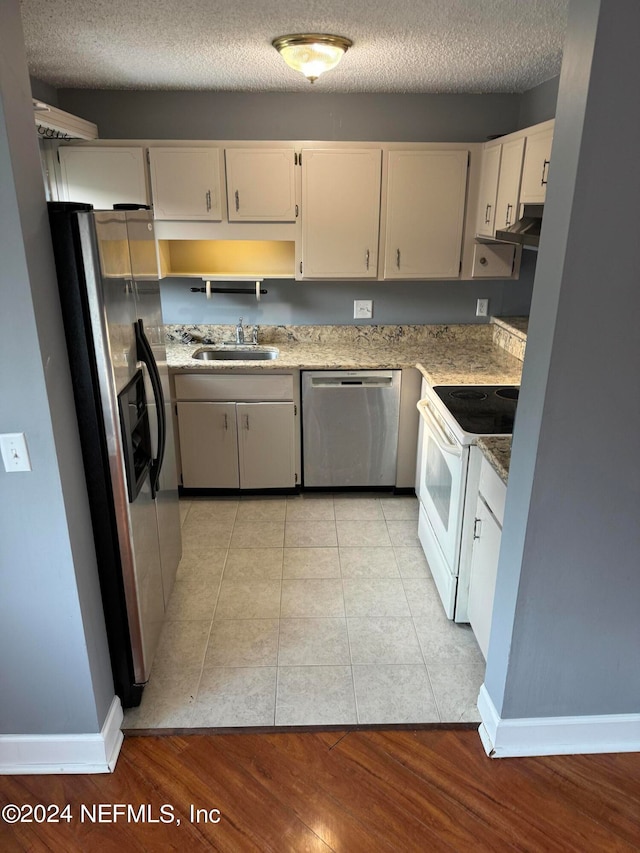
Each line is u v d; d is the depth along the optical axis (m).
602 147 1.33
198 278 3.72
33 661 1.75
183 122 3.41
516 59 2.67
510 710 1.88
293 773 1.85
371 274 3.45
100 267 1.60
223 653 2.35
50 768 1.86
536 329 1.57
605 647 1.81
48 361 1.51
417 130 3.48
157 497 2.27
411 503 3.58
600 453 1.59
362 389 3.42
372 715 2.06
